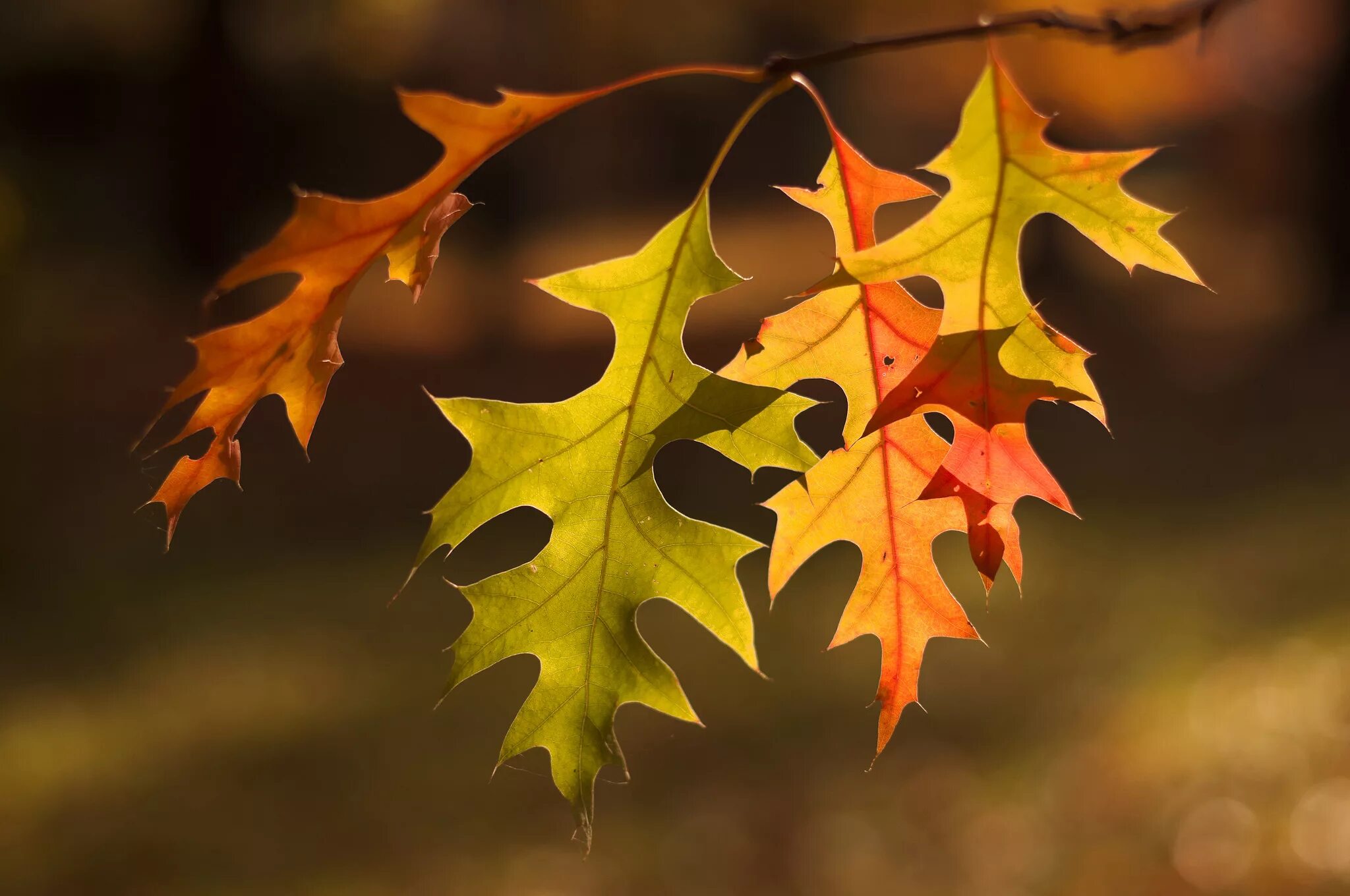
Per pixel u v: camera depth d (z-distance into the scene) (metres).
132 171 12.37
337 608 6.66
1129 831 3.98
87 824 4.55
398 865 4.18
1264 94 11.95
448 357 11.84
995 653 5.66
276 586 7.02
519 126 0.70
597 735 0.83
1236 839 3.75
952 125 13.39
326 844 4.30
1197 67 9.56
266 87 11.68
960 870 4.04
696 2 10.68
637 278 0.81
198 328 11.27
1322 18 10.97
